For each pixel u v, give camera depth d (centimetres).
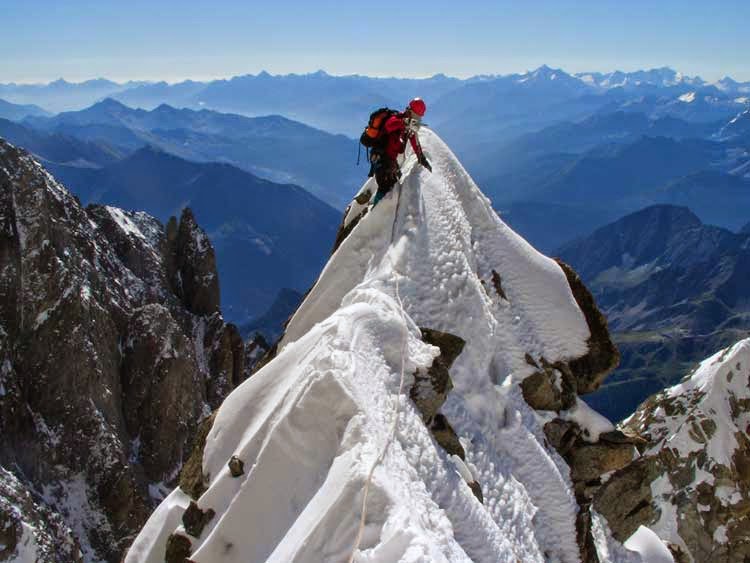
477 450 942
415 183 1196
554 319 1158
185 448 4184
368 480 638
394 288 1034
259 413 918
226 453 914
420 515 659
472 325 1052
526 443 1010
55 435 3597
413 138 1207
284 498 742
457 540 746
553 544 975
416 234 1112
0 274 3697
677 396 2756
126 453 3919
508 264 1192
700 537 2438
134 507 3562
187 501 1109
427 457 779
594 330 1169
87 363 3734
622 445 1100
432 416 884
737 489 2469
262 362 1298
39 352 3684
